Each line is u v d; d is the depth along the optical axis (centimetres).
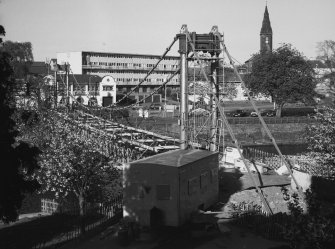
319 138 4928
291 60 10625
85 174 3834
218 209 3384
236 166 4875
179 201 2858
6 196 2414
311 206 1795
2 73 2486
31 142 4194
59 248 2855
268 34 19325
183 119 4081
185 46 4106
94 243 2783
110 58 15938
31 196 4656
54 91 6931
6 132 2442
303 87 10562
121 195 3791
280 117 10606
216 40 4156
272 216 2902
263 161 5578
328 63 12312
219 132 4525
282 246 2588
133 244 2700
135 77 16250
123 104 12850
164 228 2877
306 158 5738
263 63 10706
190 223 2975
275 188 4000
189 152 3528
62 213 4034
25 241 3200
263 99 15900
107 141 4650
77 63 15200
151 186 2891
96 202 4031
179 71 4612
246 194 3750
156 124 8419
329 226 1661
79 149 3906
